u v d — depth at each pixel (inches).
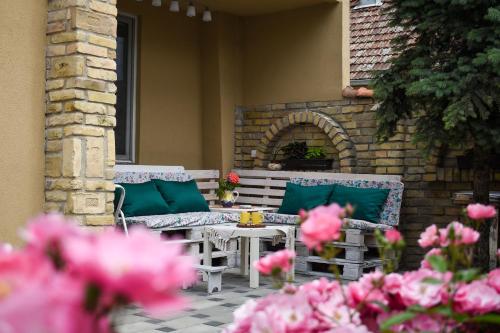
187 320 184.9
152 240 25.4
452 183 288.7
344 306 51.6
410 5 224.4
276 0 322.3
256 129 349.1
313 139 331.9
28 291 22.2
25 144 180.5
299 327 46.2
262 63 348.2
